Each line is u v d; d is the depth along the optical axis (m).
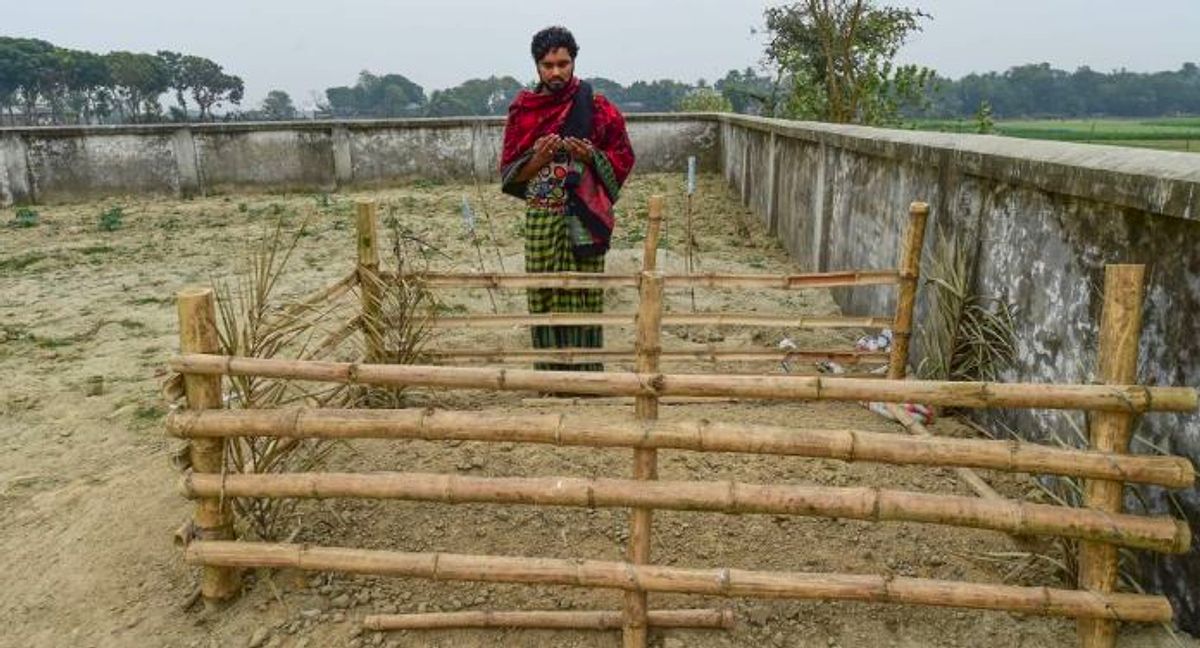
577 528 3.14
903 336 4.13
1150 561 2.63
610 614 2.68
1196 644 2.45
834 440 2.49
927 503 2.48
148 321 6.11
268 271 3.75
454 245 8.50
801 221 7.46
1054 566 2.84
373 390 4.13
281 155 12.42
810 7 13.02
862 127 6.40
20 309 6.46
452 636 2.70
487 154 13.02
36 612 2.93
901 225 4.88
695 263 7.65
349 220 9.96
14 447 4.07
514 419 2.59
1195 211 2.39
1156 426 2.63
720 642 2.64
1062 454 2.40
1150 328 2.70
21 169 11.38
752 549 3.01
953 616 2.70
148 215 10.57
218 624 2.81
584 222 4.30
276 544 2.77
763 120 9.41
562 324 4.29
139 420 4.32
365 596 2.86
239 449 2.88
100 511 3.43
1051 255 3.32
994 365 3.75
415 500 2.66
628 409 4.07
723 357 4.32
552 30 4.13
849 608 2.74
